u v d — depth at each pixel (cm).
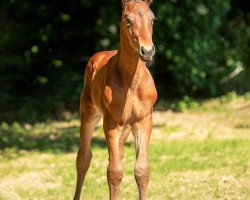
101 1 1955
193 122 1692
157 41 1925
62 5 2011
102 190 1041
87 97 851
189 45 1919
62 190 1051
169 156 1305
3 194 1040
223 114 1775
